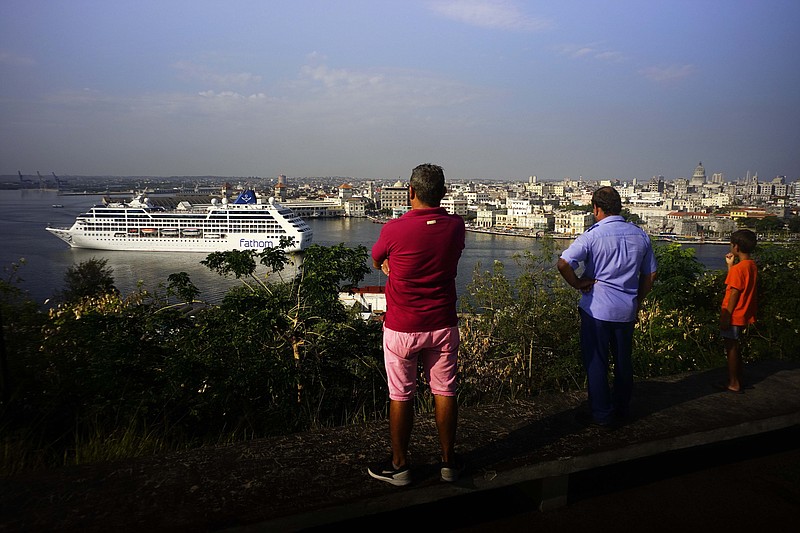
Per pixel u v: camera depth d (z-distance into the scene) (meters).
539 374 7.36
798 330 6.78
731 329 4.10
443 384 2.90
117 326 5.61
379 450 3.13
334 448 3.14
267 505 2.51
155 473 2.82
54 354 5.44
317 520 2.51
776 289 7.32
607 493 3.28
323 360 6.27
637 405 3.85
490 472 2.86
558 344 7.86
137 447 4.18
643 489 3.33
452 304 2.92
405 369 2.87
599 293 3.49
